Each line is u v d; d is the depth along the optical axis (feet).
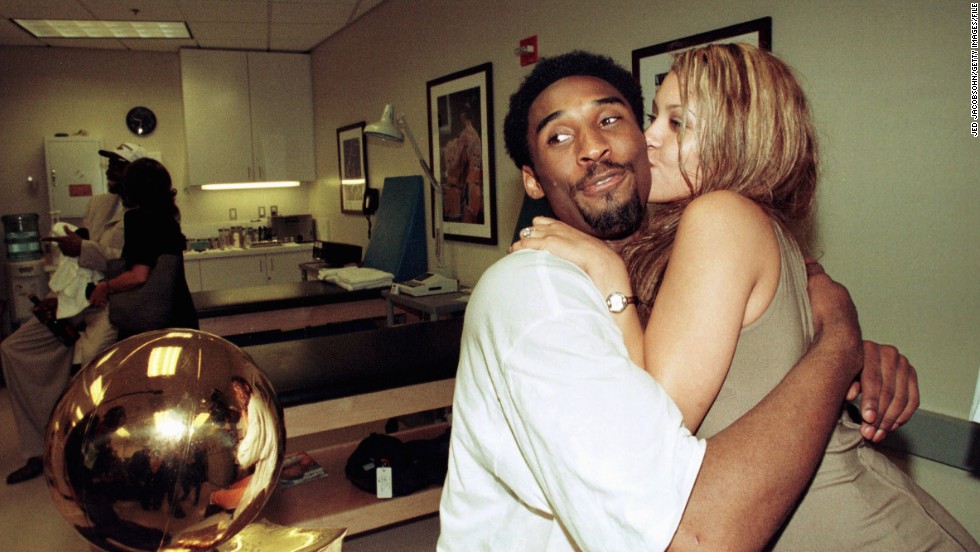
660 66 8.05
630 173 2.47
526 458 1.98
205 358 1.66
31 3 14.24
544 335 1.85
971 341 5.34
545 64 2.65
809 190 2.62
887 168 5.79
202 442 1.53
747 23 6.88
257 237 21.01
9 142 18.62
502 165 11.51
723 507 1.73
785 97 2.45
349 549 8.14
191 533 1.58
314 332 12.13
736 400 2.24
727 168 2.43
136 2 14.35
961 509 5.68
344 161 18.37
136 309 9.16
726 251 2.04
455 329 8.39
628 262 2.64
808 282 2.71
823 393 2.03
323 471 7.36
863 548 2.31
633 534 1.69
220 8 14.99
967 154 5.22
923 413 5.64
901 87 5.62
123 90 19.58
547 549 2.22
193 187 20.57
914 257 5.66
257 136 19.95
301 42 19.12
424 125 13.93
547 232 2.43
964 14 5.14
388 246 14.61
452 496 2.52
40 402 10.70
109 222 12.34
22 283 16.52
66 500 1.51
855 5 5.91
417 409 6.73
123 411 1.49
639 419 1.73
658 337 2.04
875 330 6.03
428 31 13.42
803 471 1.85
